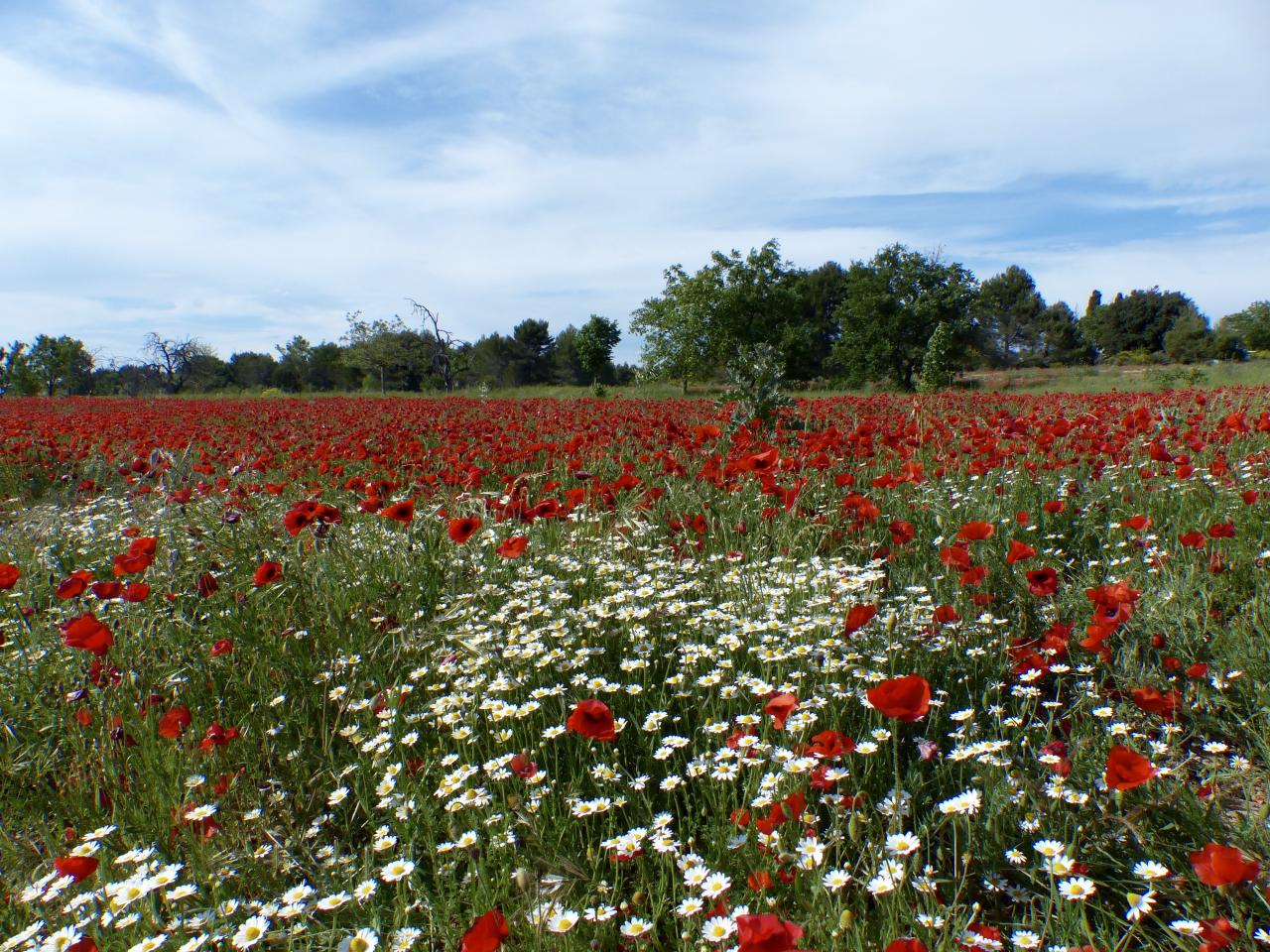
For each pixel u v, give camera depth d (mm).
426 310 58469
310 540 3973
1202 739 2631
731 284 48969
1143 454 6215
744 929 1225
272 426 13961
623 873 2162
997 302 83750
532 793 2209
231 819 2430
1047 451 6078
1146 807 1994
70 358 66375
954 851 1916
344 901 1821
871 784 2328
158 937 1726
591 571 4086
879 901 1768
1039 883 1870
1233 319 68312
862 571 3756
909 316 54094
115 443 9820
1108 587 2656
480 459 7504
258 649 3285
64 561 4387
